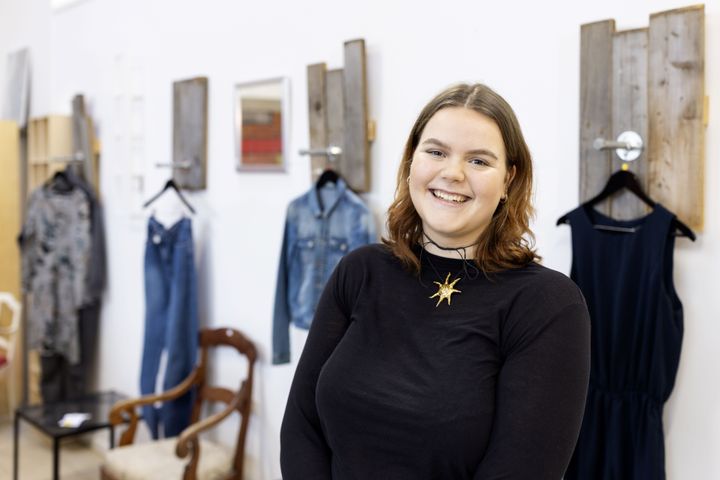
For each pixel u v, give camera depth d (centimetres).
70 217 407
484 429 114
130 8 382
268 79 302
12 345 434
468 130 122
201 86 333
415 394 118
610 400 195
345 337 132
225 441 331
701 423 186
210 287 341
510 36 222
